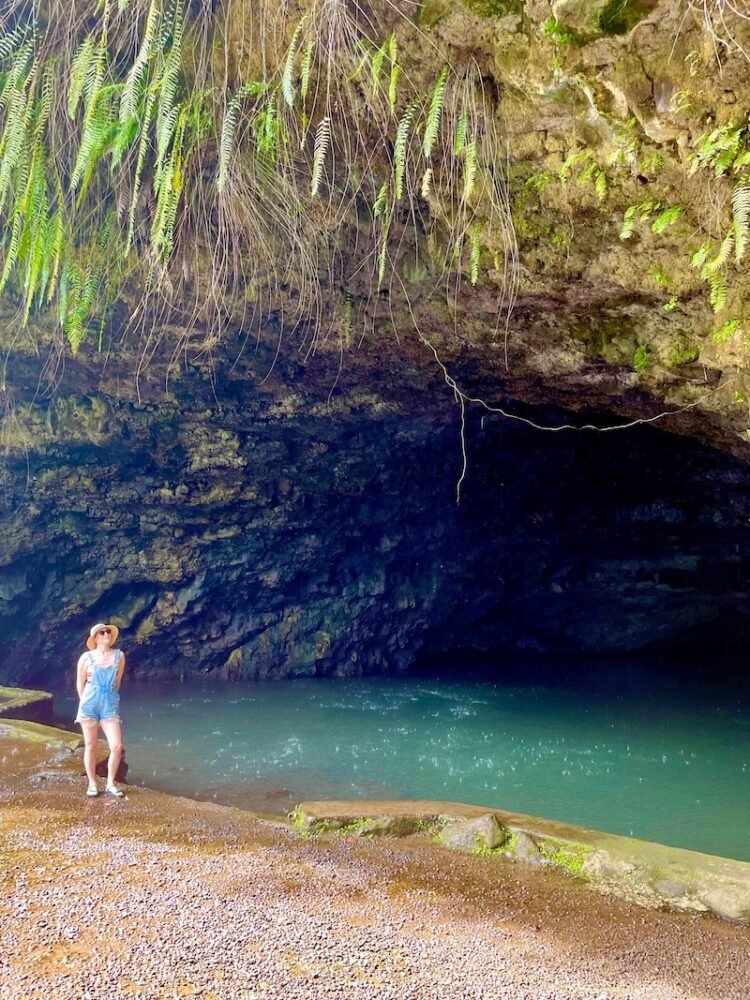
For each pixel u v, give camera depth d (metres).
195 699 15.11
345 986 3.26
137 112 5.60
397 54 4.97
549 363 8.55
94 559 15.74
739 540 17.91
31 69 5.67
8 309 9.55
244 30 5.24
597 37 4.15
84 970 3.25
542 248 6.21
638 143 4.68
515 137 5.23
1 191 5.52
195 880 4.47
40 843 5.08
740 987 3.51
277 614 18.16
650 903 4.55
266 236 7.12
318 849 5.27
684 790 8.98
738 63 3.86
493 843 5.34
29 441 12.93
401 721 13.23
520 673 19.45
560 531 18.67
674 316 6.47
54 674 15.99
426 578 19.33
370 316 8.70
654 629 21.75
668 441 14.67
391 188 6.12
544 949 3.82
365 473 15.95
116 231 7.21
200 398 12.38
